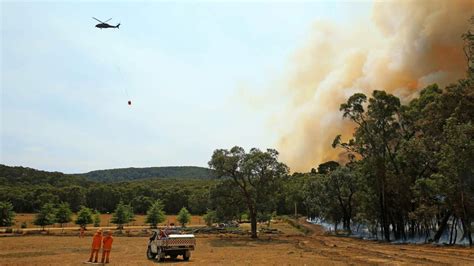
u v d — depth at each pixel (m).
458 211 37.09
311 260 23.91
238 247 38.03
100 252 31.91
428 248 33.38
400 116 50.81
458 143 33.53
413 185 46.09
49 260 25.06
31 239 51.00
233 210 55.75
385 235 49.47
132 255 28.58
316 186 73.19
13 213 78.81
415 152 44.00
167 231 24.94
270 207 55.50
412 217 42.69
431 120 41.22
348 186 66.75
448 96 38.88
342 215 73.81
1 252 31.89
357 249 33.09
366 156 52.50
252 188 55.47
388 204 53.03
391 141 51.16
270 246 39.16
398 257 25.16
